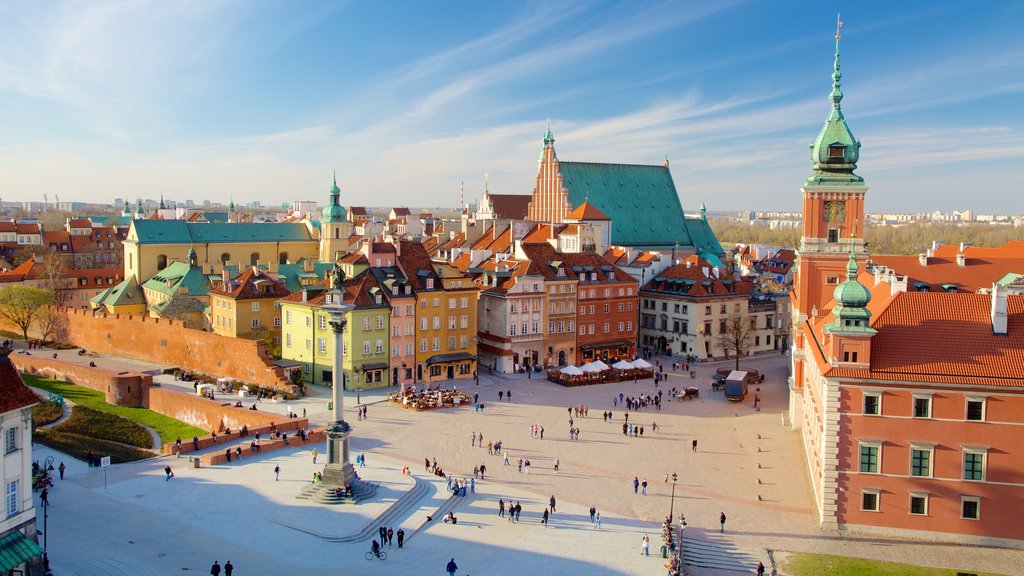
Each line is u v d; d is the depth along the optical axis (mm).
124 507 82125
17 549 62562
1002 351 76000
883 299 86625
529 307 155125
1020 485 74125
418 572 68938
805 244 118938
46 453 100750
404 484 89875
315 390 134625
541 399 134375
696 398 137750
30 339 180125
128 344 161750
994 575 68875
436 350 146750
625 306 172125
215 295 159500
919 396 75688
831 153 117750
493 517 82562
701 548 75250
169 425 120062
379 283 139750
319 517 80000
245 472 94062
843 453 78125
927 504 76312
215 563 65125
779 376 158000
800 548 75062
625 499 88312
